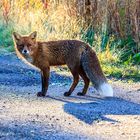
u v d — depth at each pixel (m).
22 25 23.77
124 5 22.19
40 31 22.36
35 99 14.40
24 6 25.31
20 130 11.11
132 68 19.33
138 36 21.64
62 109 13.16
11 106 13.42
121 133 11.18
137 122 12.12
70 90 15.01
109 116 12.62
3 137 10.58
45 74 15.02
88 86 15.12
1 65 19.84
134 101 14.49
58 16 23.20
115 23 22.28
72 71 15.07
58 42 15.25
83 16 23.06
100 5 22.48
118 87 16.45
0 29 24.50
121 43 21.98
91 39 22.30
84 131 11.27
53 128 11.41
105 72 18.61
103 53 20.66
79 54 14.95
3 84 16.55
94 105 13.76
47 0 24.67
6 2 25.41
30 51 14.93
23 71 18.94
